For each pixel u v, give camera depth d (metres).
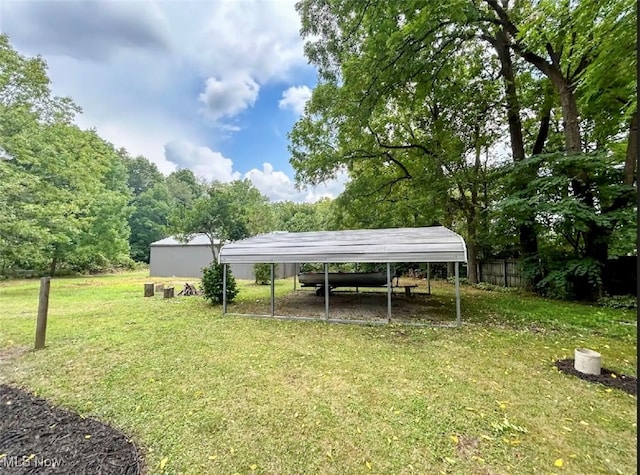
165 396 3.55
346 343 5.37
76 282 16.89
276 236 8.68
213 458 2.53
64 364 4.52
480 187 12.23
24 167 13.48
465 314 7.55
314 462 2.47
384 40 8.68
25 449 2.68
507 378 3.91
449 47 9.50
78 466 2.46
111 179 24.28
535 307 8.21
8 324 6.78
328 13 10.38
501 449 2.59
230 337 5.77
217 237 17.03
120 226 23.16
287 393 3.57
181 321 7.08
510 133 11.66
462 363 4.41
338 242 7.29
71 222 14.47
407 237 7.06
